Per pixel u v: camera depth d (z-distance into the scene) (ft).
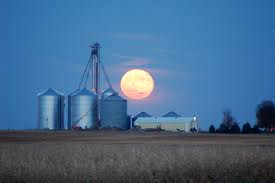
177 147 454.40
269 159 302.04
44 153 377.71
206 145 515.09
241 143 582.76
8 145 516.73
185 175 248.52
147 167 268.21
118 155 348.38
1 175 257.55
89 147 461.78
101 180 240.53
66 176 248.11
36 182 240.53
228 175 248.52
